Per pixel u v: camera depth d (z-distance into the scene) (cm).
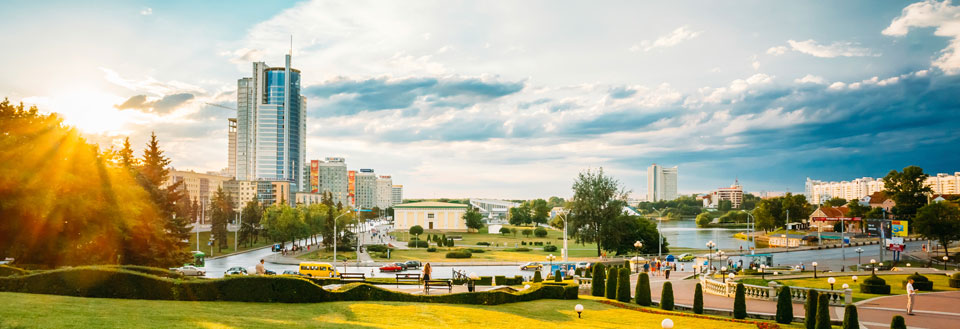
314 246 13250
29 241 4247
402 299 3388
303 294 3050
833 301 4081
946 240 10056
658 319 3303
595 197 10400
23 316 1897
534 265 7981
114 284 2770
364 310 2859
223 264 8912
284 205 12081
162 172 7138
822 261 10056
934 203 10275
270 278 2995
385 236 17625
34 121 4259
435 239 15138
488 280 5600
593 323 2997
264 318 2384
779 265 9088
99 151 5066
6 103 4325
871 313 3819
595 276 4488
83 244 4788
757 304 4094
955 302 4350
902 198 13575
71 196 4250
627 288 4147
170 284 2839
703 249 12875
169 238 6159
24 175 3803
